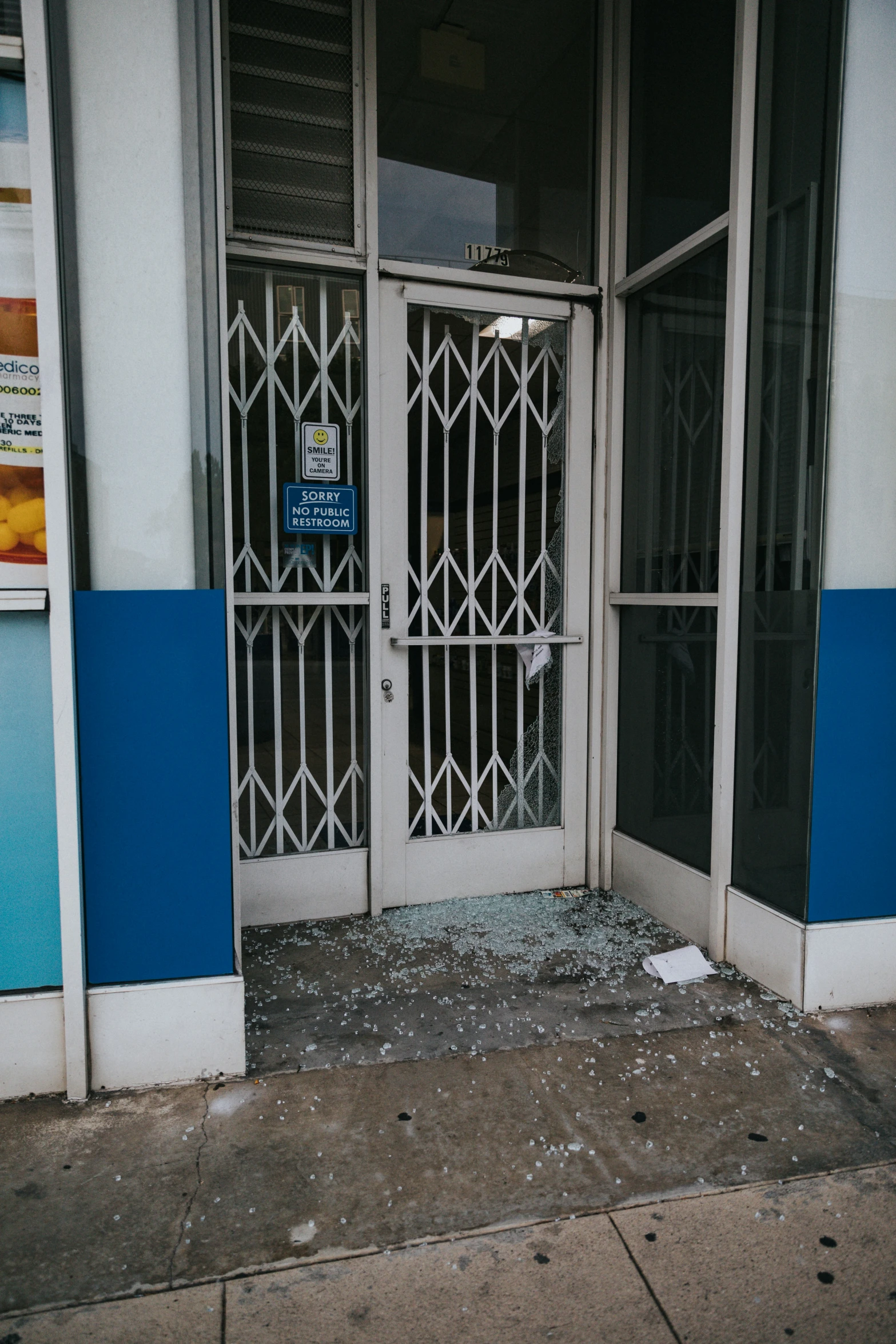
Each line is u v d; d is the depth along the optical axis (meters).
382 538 3.52
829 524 2.74
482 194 3.57
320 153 3.26
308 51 3.21
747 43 2.89
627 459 3.77
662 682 3.56
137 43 2.22
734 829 3.13
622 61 3.60
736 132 2.96
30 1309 1.67
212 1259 1.79
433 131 3.48
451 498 3.66
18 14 2.12
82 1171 2.05
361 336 3.42
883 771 2.84
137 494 2.33
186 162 2.28
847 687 2.77
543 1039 2.66
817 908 2.82
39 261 2.15
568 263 3.74
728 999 2.92
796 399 2.81
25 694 2.28
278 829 3.53
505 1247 1.83
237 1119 2.26
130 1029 2.37
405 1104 2.33
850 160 2.65
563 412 3.78
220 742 2.39
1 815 2.29
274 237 3.23
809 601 2.77
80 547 2.30
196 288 2.32
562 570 3.85
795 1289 1.73
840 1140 2.20
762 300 2.94
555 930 3.49
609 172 3.66
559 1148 2.15
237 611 3.41
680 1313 1.67
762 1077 2.47
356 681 3.58
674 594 3.42
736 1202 1.97
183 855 2.38
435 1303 1.69
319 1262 1.79
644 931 3.48
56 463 2.20
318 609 3.51
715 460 3.20
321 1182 2.02
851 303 2.70
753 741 3.04
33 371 2.24
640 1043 2.64
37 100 2.12
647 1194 1.99
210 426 2.35
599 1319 1.66
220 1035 2.42
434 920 3.57
